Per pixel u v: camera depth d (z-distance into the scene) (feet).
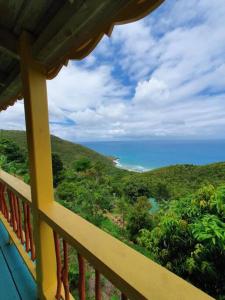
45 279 5.79
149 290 2.52
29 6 4.41
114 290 7.41
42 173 5.62
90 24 3.57
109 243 3.60
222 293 5.51
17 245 8.60
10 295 6.42
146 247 7.26
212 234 5.75
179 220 6.59
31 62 5.33
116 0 3.03
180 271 6.15
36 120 5.48
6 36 5.57
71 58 4.42
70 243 3.94
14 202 9.43
